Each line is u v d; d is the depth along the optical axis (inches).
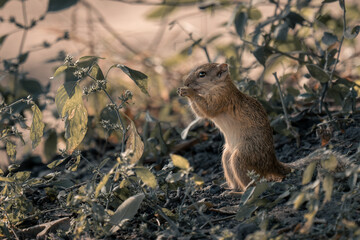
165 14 666.8
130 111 620.7
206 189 375.9
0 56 698.8
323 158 283.0
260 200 303.3
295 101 511.5
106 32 803.4
